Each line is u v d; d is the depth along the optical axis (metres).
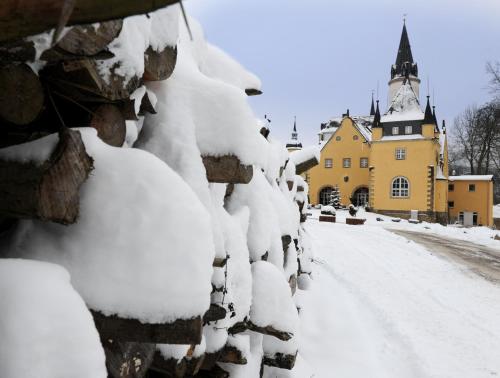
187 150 1.82
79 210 1.20
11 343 0.83
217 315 1.94
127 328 1.13
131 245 1.16
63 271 1.03
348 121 41.34
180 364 1.62
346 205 40.84
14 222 1.25
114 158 1.27
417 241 17.41
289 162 5.78
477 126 48.78
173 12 1.80
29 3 0.70
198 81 2.01
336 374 3.99
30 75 1.11
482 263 12.54
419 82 51.91
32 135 1.29
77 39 1.08
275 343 3.05
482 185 40.34
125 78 1.40
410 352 4.93
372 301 7.07
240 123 1.96
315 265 9.88
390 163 35.84
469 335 5.88
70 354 0.88
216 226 1.91
